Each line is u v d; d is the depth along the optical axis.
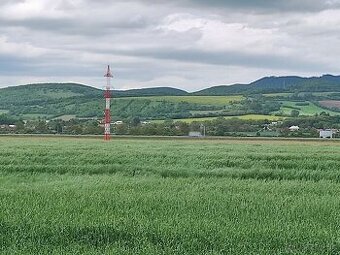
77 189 13.16
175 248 7.64
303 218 9.62
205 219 9.19
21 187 13.91
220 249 7.60
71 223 8.80
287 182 15.30
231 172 17.89
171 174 17.98
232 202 10.98
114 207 10.36
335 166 20.47
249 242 7.88
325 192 13.27
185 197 11.58
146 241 7.85
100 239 8.22
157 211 9.96
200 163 21.02
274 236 8.12
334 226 8.93
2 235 8.34
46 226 8.67
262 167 19.84
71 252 7.52
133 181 15.09
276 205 10.68
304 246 7.75
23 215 9.45
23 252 7.47
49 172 19.19
